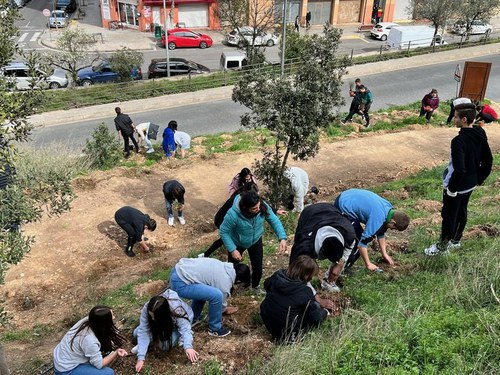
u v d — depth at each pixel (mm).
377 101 24250
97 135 15281
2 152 5031
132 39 40188
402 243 8117
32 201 5578
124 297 7922
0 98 4895
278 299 5293
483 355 4555
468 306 5621
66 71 28281
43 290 8984
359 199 6297
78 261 9914
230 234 6336
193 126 21047
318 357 4879
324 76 9422
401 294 6160
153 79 25828
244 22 33219
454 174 6680
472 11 34656
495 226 8242
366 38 42344
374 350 4871
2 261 4633
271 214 6477
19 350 6680
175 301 5484
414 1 39719
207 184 13547
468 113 6605
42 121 21281
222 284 5621
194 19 42969
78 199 12141
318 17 46562
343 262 6121
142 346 5305
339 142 16844
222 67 30625
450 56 32812
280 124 9297
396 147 16453
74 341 4867
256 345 5520
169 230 11359
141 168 14266
